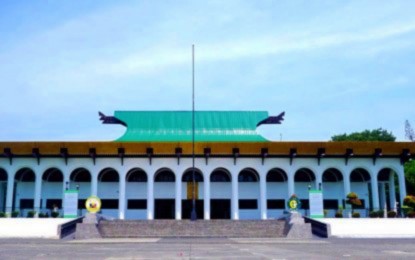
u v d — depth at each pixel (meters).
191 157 48.22
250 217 50.03
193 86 47.03
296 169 48.59
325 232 33.50
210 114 56.06
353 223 34.94
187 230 37.25
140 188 50.41
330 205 50.84
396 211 45.31
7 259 15.40
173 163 48.19
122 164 48.00
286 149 47.22
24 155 47.09
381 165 48.72
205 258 15.30
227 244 25.38
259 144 47.09
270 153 47.22
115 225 37.12
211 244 25.42
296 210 39.28
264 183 48.12
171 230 37.22
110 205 49.94
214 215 51.03
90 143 46.84
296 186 51.38
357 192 51.84
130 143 46.91
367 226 34.69
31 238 31.42
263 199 47.94
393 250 20.11
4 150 46.38
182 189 50.62
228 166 48.41
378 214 42.28
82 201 50.00
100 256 16.45
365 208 49.72
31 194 50.25
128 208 49.94
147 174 48.00
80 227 34.09
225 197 50.62
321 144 47.31
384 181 53.22
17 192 50.12
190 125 54.75
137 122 54.91
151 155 47.28
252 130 54.62
